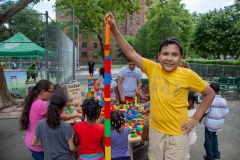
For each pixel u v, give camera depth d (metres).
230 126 5.39
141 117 3.59
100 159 2.41
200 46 22.67
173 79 1.70
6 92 6.77
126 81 4.51
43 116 2.50
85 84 13.07
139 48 38.59
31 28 19.44
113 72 23.06
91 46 47.88
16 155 3.74
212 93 1.71
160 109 1.71
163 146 1.74
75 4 10.70
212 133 3.51
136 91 4.49
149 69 1.87
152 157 1.83
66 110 3.72
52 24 8.29
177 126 1.69
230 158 3.67
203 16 22.11
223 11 20.89
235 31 18.22
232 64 15.27
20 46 10.30
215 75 14.41
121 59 50.12
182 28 30.11
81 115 2.97
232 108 7.34
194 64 16.69
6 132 4.81
